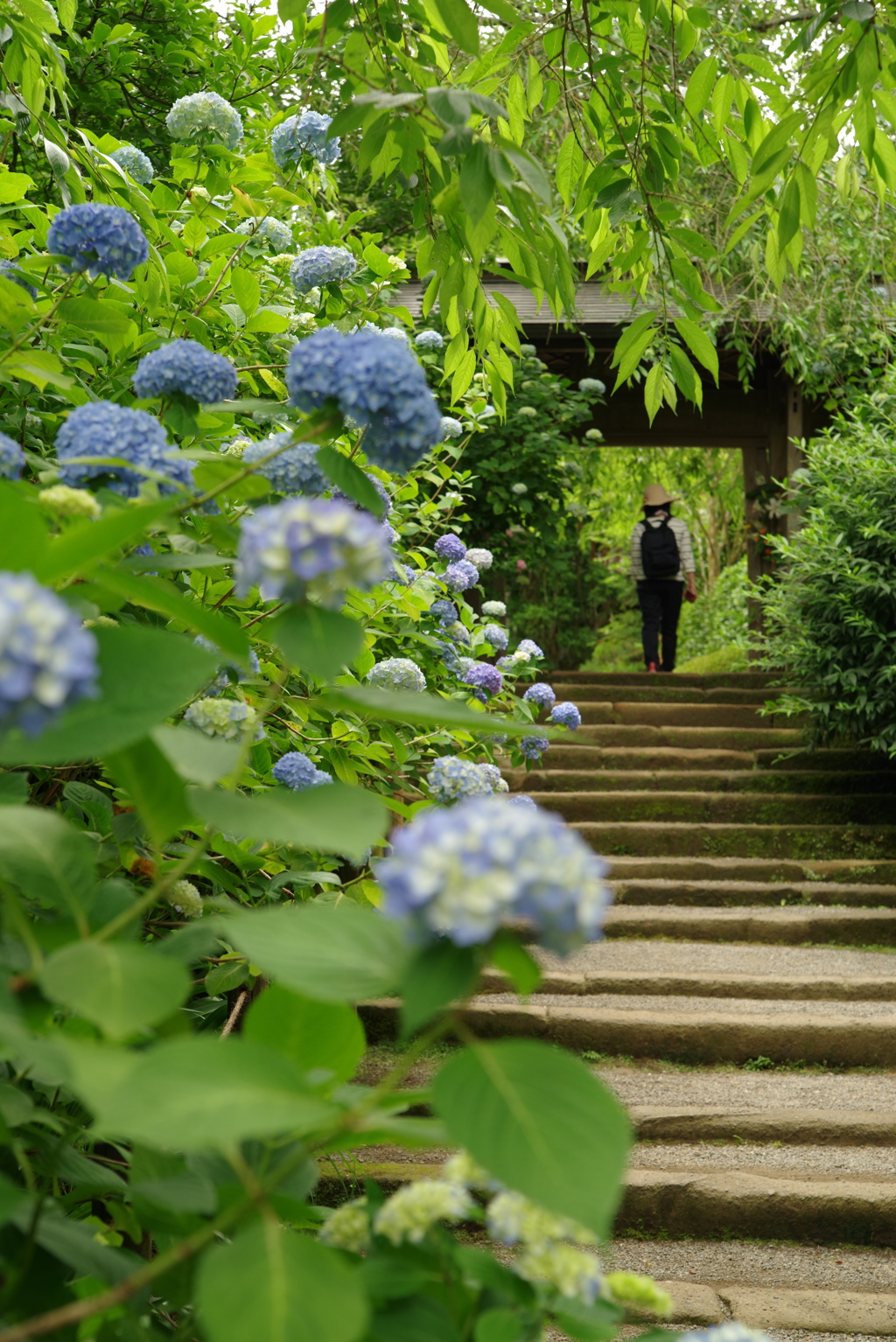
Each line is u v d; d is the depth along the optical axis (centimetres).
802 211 210
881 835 616
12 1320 73
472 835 59
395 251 810
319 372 104
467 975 63
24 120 232
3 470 111
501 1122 60
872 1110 354
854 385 862
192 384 134
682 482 1474
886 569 599
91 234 151
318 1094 78
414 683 249
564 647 1284
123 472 113
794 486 910
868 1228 296
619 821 641
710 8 443
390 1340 70
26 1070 88
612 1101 61
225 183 304
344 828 75
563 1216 57
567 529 936
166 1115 56
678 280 221
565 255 188
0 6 228
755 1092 372
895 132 226
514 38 230
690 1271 281
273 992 77
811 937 509
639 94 231
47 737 70
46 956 83
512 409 823
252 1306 57
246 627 161
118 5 509
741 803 643
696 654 1501
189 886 146
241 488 129
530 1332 75
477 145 147
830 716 640
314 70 187
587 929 60
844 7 186
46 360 155
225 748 80
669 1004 427
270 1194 77
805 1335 244
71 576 89
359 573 81
